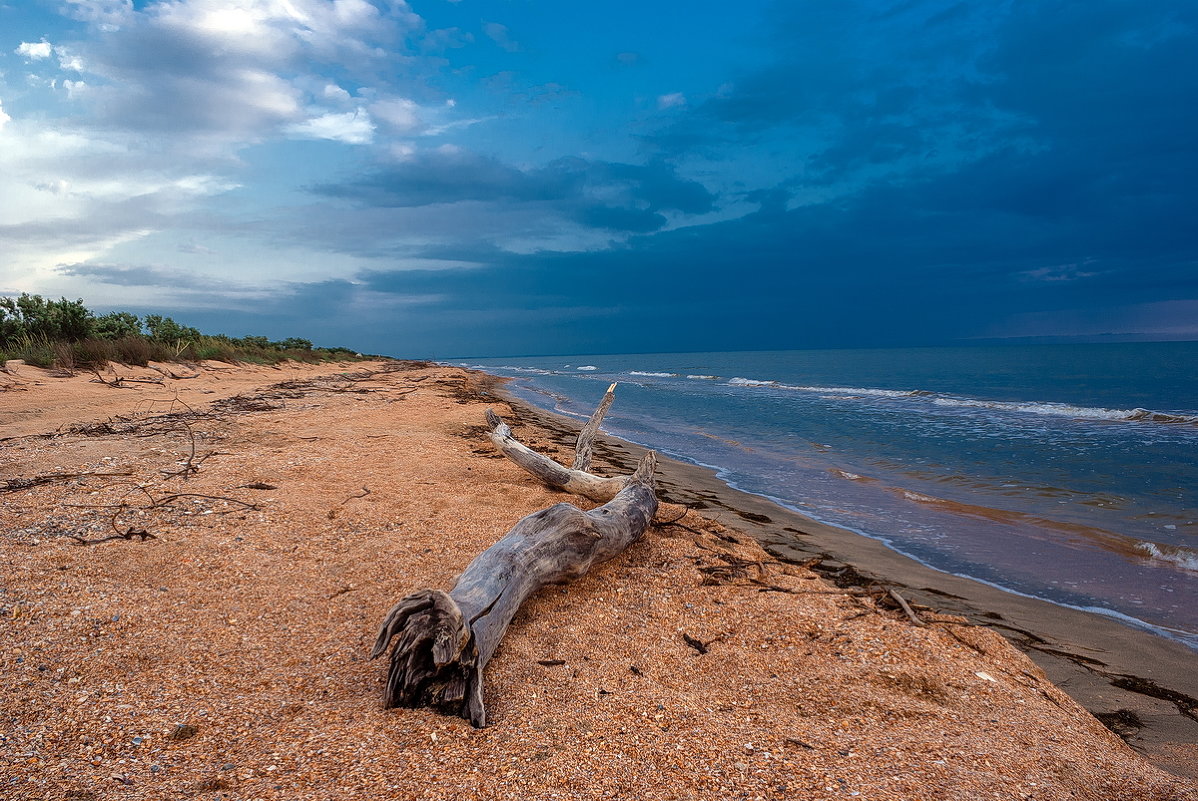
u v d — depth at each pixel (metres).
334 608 3.89
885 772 2.57
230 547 4.73
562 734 2.71
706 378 42.75
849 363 63.88
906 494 8.95
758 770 2.52
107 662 3.06
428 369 42.16
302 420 11.56
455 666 2.95
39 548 4.41
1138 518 7.56
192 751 2.42
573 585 4.59
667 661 3.59
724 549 5.72
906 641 3.99
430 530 5.40
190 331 28.28
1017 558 6.31
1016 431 14.63
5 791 2.14
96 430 9.43
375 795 2.22
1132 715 3.61
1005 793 2.49
